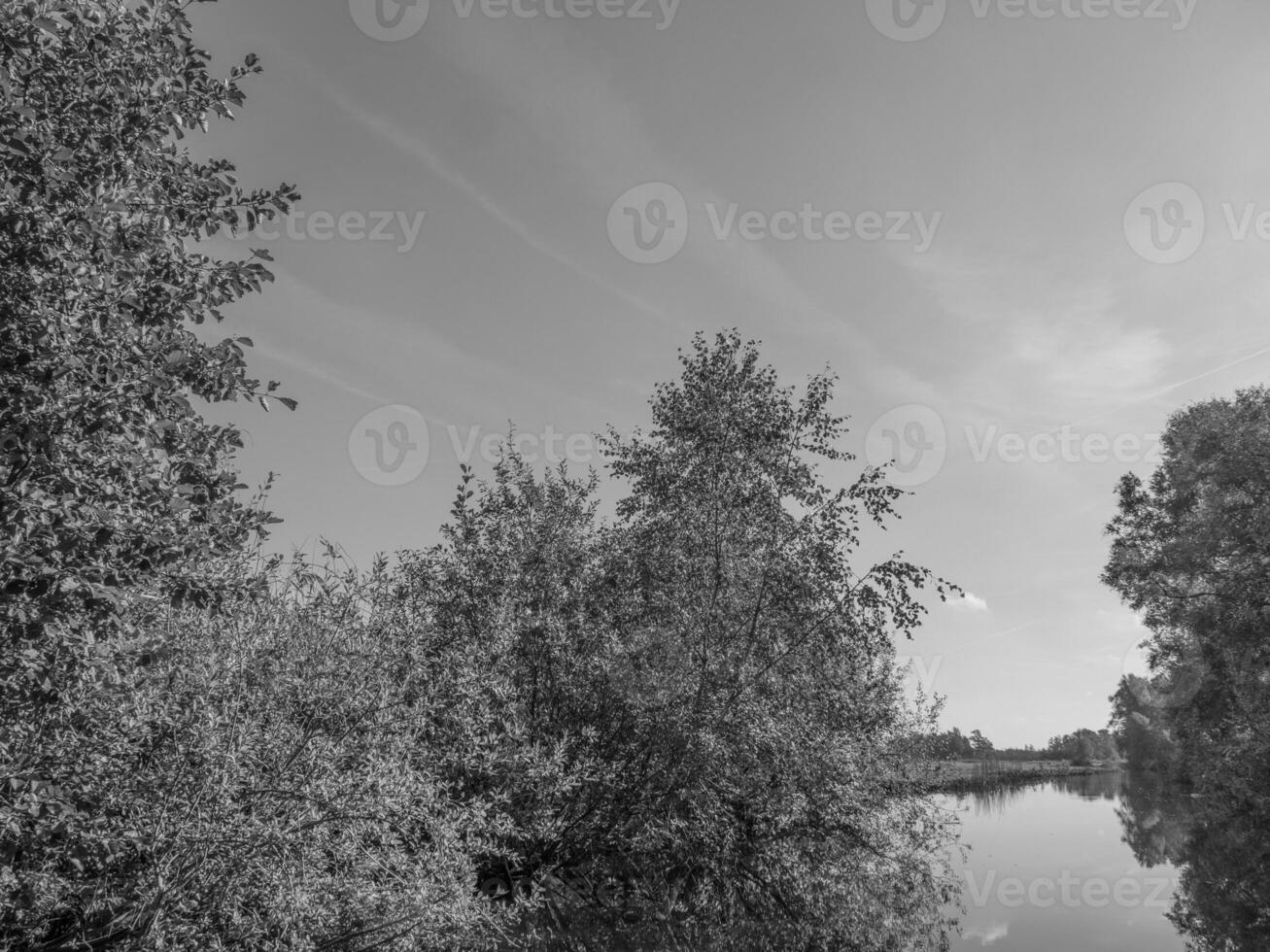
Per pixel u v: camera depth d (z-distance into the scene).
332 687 7.05
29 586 3.96
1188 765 36.06
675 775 11.40
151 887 5.32
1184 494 31.41
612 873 11.86
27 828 4.45
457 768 9.30
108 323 4.28
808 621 12.71
